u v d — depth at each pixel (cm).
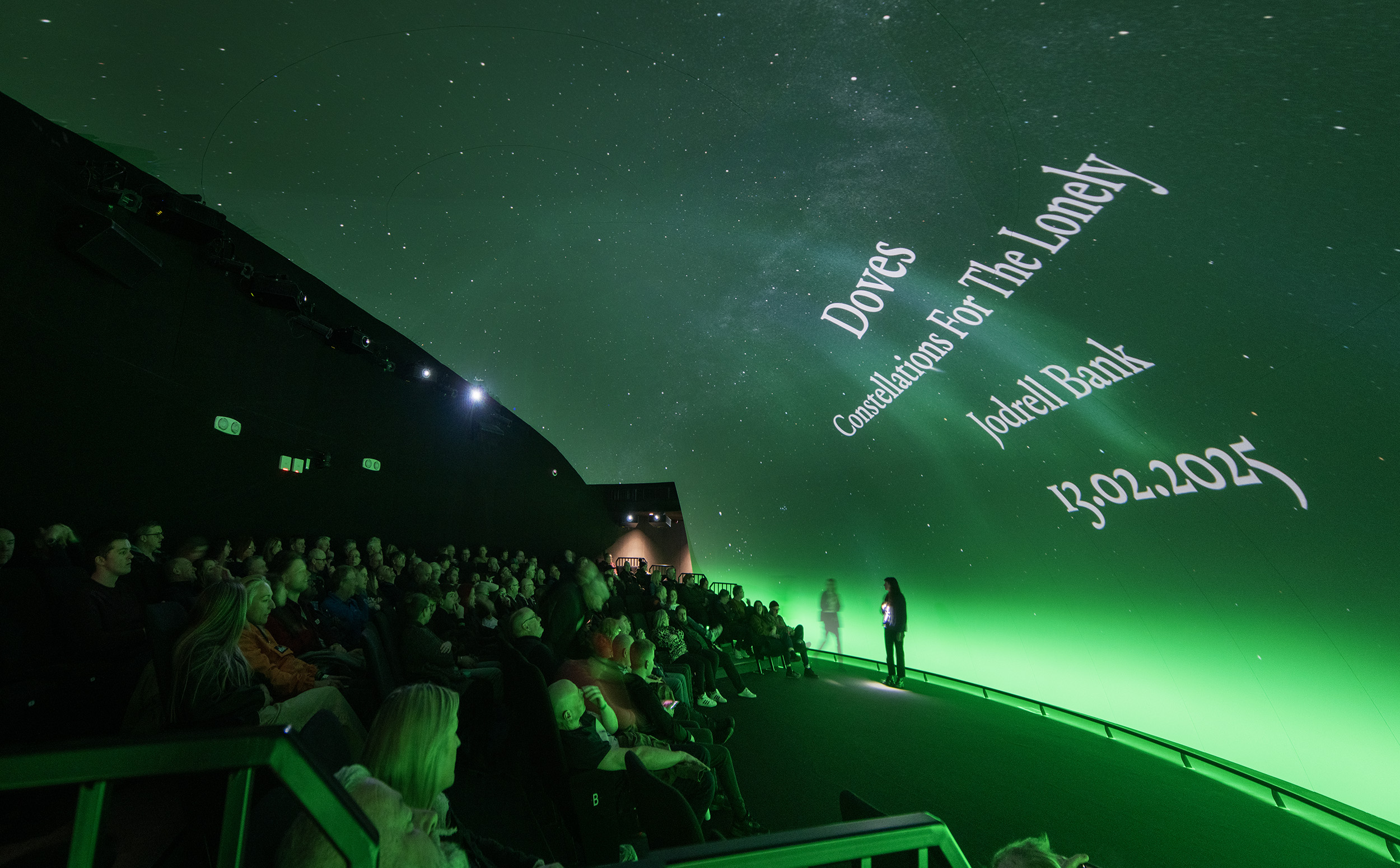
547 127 469
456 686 465
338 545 1044
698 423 1214
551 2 349
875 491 1009
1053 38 340
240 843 84
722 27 373
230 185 557
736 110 453
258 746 87
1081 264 478
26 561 516
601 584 596
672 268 750
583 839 305
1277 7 273
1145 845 424
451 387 1407
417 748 169
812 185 551
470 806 388
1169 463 542
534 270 728
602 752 324
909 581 1010
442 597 651
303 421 949
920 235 554
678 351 986
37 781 78
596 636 430
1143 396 522
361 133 466
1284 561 473
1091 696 716
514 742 434
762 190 569
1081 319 521
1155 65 328
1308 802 473
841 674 1054
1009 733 689
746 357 948
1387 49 261
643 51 396
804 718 723
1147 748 632
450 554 1176
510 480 1655
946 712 781
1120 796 509
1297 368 407
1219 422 477
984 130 423
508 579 927
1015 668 830
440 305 771
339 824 90
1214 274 410
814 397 959
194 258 711
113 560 393
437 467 1359
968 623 907
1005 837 429
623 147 497
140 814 277
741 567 1377
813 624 1234
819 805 459
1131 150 379
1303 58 285
